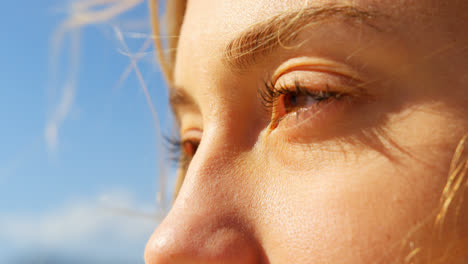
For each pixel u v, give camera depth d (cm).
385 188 26
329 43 27
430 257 26
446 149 26
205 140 30
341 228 26
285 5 28
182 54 32
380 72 27
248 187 28
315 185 27
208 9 31
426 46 27
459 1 27
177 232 28
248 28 29
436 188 26
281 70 28
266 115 29
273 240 27
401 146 26
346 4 27
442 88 26
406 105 26
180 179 42
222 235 28
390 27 27
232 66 29
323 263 26
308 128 28
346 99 27
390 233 26
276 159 28
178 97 34
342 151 27
